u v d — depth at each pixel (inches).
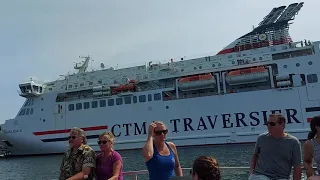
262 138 233.8
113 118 1723.7
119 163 233.5
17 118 1895.9
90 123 1758.1
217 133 1557.6
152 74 1756.9
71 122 1790.1
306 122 1433.3
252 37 1707.7
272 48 1606.8
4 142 1905.8
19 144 1868.8
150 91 1686.8
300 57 1493.6
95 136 1738.4
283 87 1488.7
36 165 1392.7
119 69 1843.0
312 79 1454.2
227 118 1555.1
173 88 1667.1
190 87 1630.2
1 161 1659.7
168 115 1641.2
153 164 203.8
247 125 1519.4
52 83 1939.0
